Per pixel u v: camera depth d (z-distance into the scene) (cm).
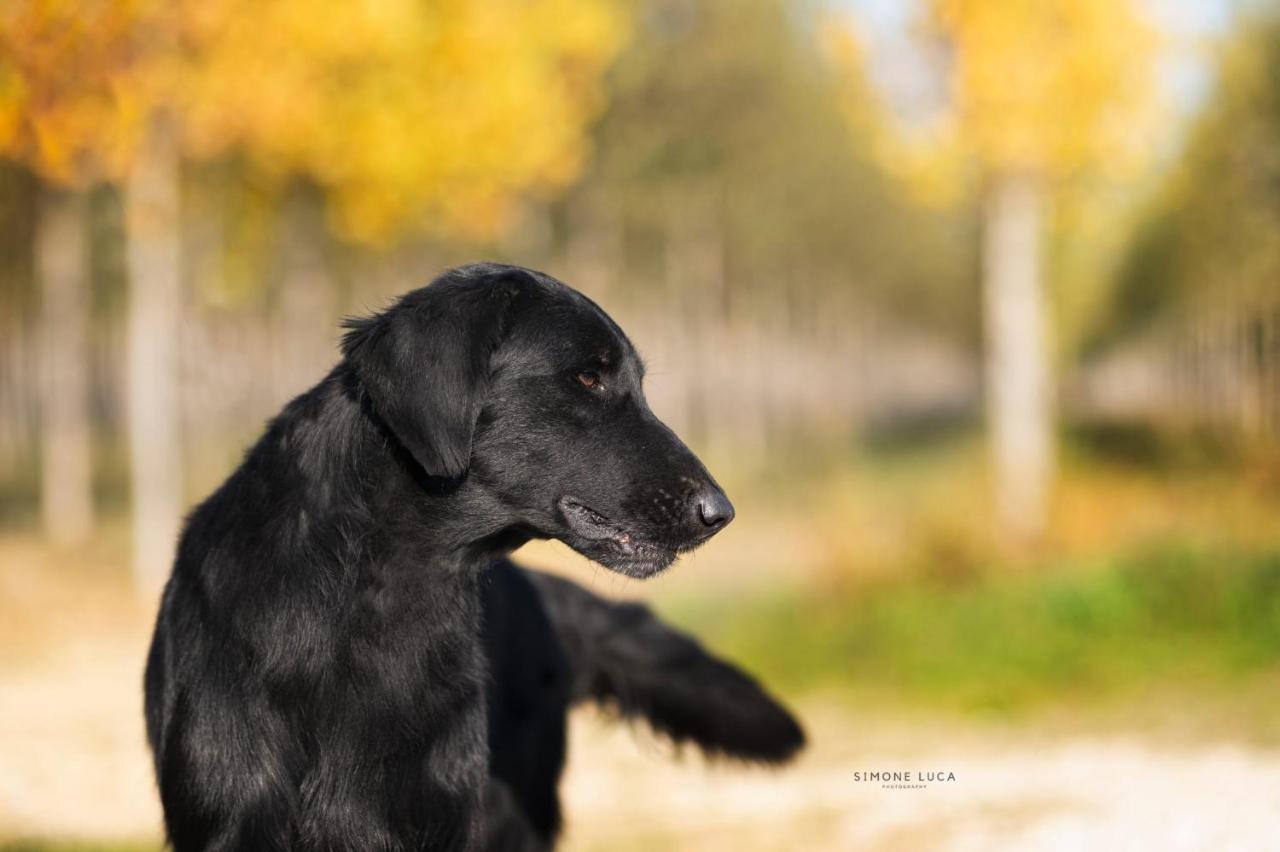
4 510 2147
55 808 798
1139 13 1700
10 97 845
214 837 376
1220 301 2702
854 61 1834
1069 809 630
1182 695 970
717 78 2750
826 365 5169
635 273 3397
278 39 1288
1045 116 1723
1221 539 1250
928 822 656
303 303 2362
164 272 1509
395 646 384
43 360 2327
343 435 388
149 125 1228
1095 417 3750
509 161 1691
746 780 855
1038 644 1102
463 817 392
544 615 546
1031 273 1838
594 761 970
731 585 1545
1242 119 2202
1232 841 535
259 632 375
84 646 1306
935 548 1417
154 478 1515
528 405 396
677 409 3366
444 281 403
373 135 1532
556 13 1827
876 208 4316
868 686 1116
